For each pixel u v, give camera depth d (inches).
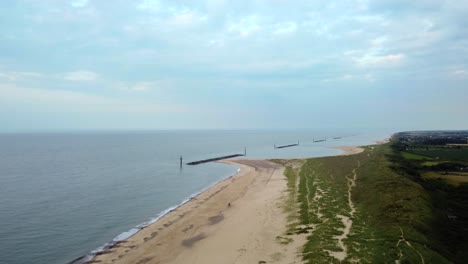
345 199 1423.5
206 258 870.4
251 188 1900.8
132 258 899.4
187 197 1760.6
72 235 1131.3
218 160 3641.7
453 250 904.9
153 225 1209.4
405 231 919.0
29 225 1248.8
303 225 1087.6
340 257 785.6
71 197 1748.3
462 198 1501.0
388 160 2490.2
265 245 933.8
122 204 1592.0
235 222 1203.9
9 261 924.0
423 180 1804.9
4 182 2239.2
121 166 3186.5
